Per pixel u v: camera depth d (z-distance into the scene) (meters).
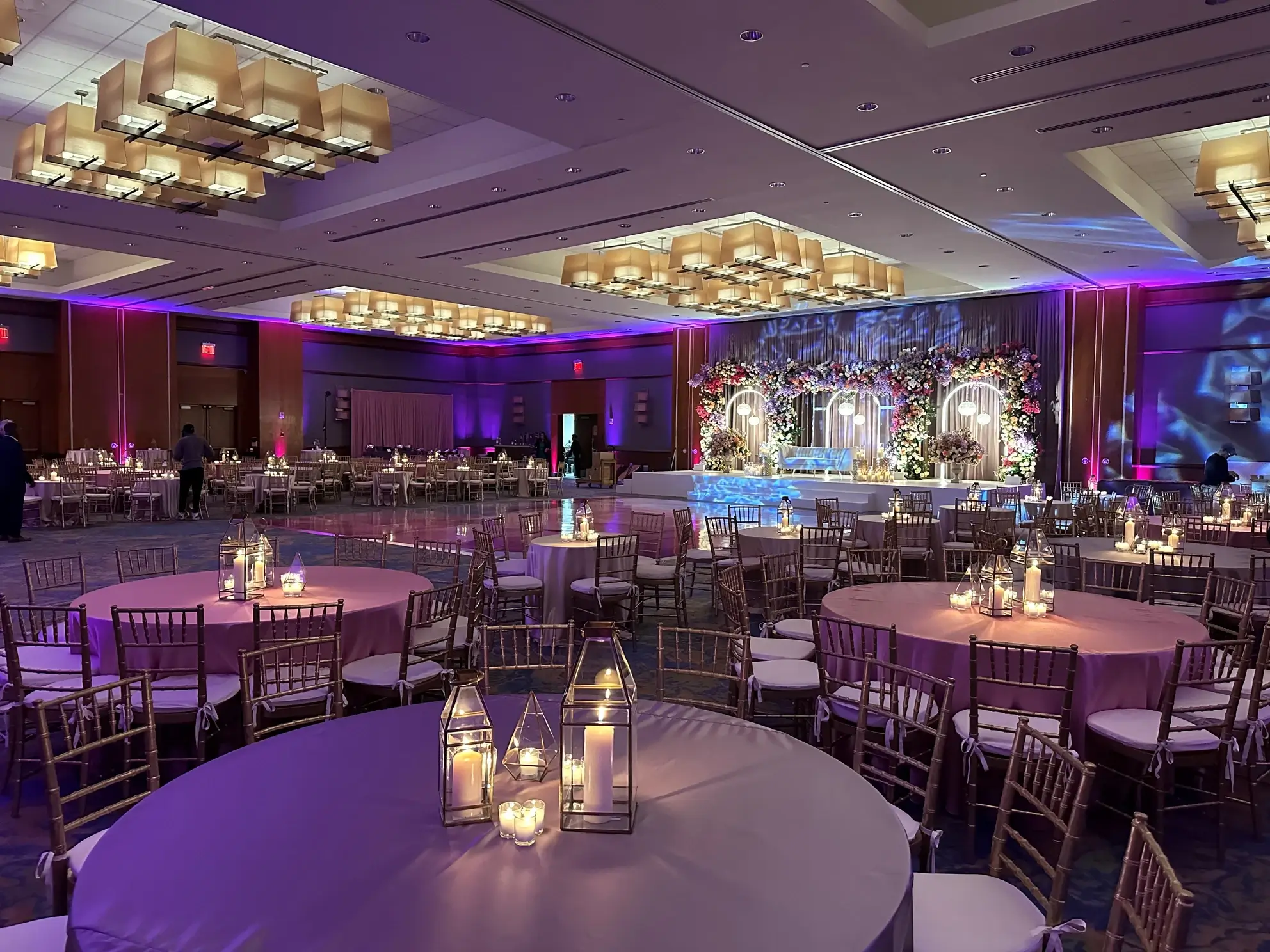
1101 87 6.03
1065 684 3.20
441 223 10.08
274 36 5.41
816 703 4.08
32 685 3.76
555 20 5.17
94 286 15.43
